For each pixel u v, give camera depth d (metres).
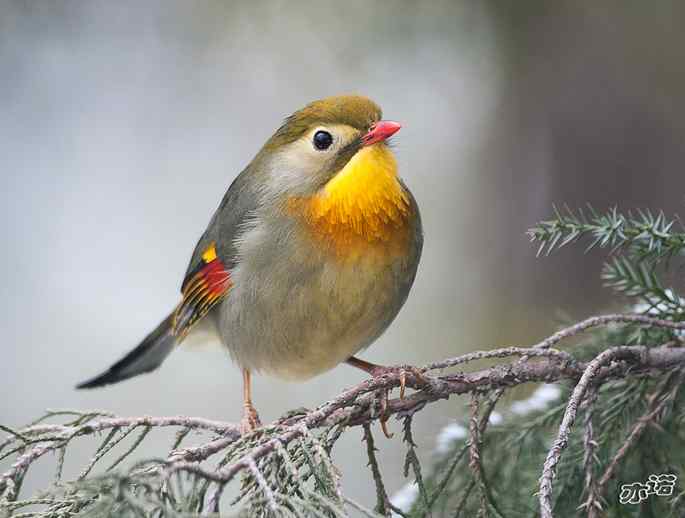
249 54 12.75
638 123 11.77
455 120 13.20
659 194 11.68
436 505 6.68
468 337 13.02
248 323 7.62
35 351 13.95
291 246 7.18
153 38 12.72
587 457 5.16
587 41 11.84
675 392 5.55
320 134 7.27
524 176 12.75
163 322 9.47
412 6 11.97
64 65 12.88
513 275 12.99
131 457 11.94
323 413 5.30
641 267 6.20
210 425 5.65
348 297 7.16
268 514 4.39
